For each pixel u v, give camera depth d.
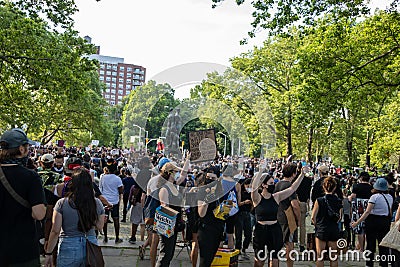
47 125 33.16
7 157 3.90
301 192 8.77
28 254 3.83
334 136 36.84
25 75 15.00
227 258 5.85
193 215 6.37
